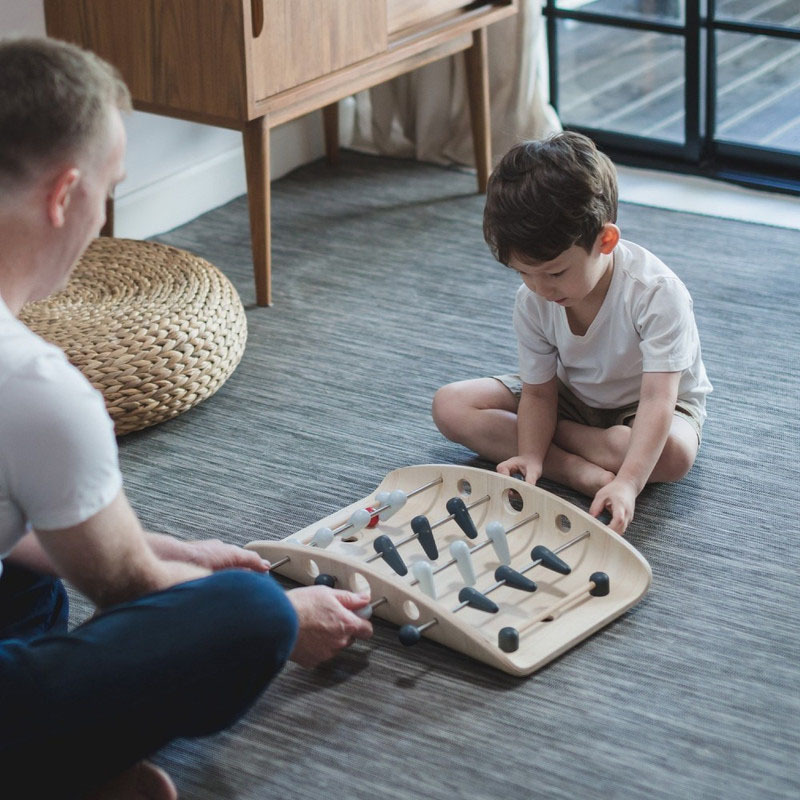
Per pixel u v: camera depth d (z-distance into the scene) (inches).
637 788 47.3
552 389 67.2
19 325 39.5
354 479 69.5
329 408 77.3
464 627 52.9
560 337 65.2
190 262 82.8
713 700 51.8
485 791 47.3
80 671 40.5
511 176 58.7
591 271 60.3
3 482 39.2
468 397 69.9
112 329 73.8
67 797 43.1
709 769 48.1
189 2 82.0
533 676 53.4
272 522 65.7
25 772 41.3
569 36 117.9
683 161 114.0
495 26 110.6
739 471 68.8
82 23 87.9
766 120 110.7
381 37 91.8
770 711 51.1
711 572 60.3
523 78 111.3
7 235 40.1
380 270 96.4
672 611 57.6
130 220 101.5
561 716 51.1
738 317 86.6
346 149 121.6
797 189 107.8
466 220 104.9
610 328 63.6
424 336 86.1
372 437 73.9
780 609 57.5
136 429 73.8
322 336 86.6
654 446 61.2
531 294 65.5
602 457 65.7
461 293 92.3
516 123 113.6
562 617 55.8
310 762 49.0
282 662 44.4
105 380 70.8
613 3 113.2
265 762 49.1
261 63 83.2
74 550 40.4
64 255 41.6
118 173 41.9
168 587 43.5
